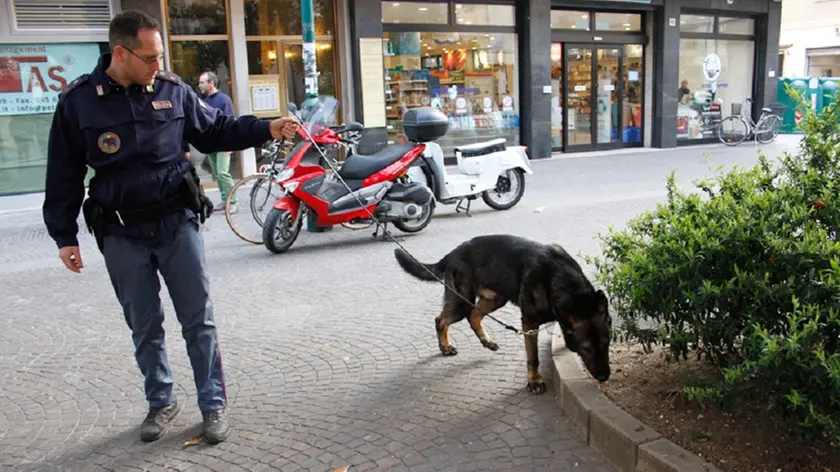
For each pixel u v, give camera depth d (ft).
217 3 41.22
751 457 9.58
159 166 11.28
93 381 14.57
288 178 24.93
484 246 13.62
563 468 10.34
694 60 61.46
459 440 11.27
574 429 11.44
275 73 43.73
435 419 12.03
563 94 55.83
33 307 20.08
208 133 12.20
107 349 16.48
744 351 9.80
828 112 11.18
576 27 55.11
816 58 93.20
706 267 10.29
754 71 64.64
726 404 9.39
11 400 13.76
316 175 25.27
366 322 17.44
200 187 11.94
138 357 12.01
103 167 10.98
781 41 95.91
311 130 25.21
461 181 30.66
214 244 27.43
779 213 10.53
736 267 9.67
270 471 10.64
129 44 10.43
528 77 52.31
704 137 62.95
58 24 37.06
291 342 16.31
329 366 14.70
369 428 11.83
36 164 38.06
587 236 25.95
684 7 58.03
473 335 16.07
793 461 9.39
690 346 11.18
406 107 49.52
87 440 11.96
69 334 17.65
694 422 10.57
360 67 45.09
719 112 63.41
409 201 26.96
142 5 38.99
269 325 17.65
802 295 9.18
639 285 10.80
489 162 31.35
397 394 13.11
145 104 11.05
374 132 46.14
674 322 10.56
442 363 14.51
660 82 58.18
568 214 30.58
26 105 37.32
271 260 24.63
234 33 41.50
